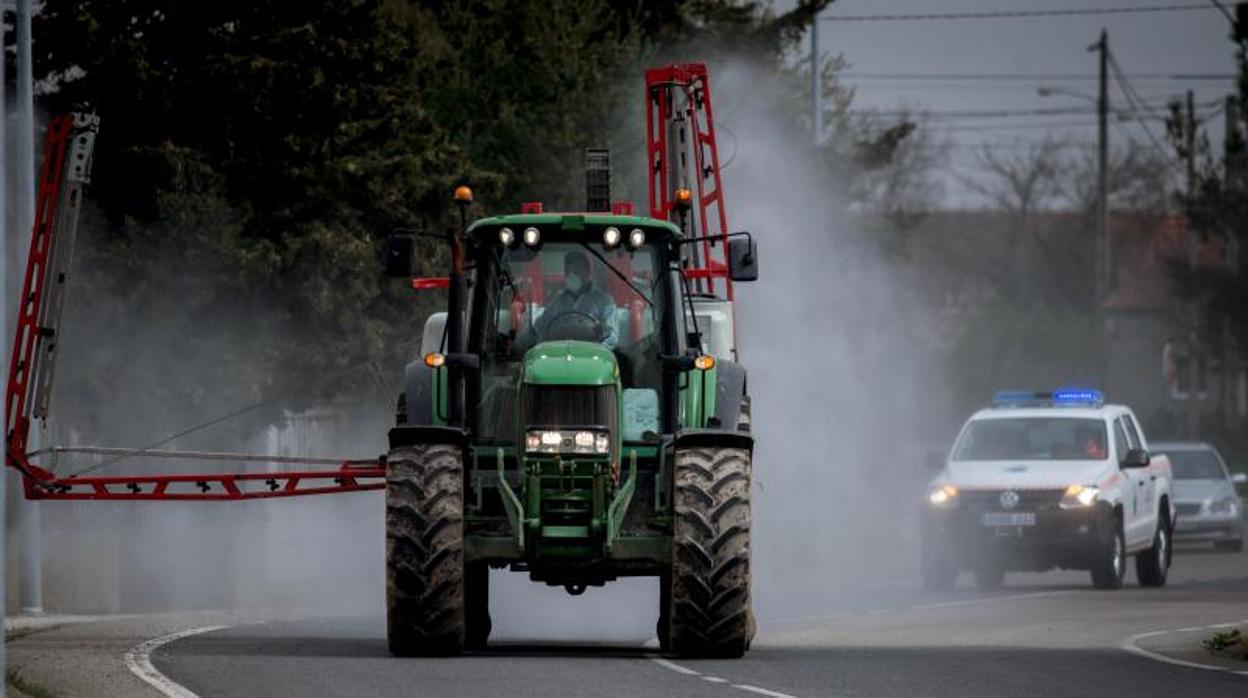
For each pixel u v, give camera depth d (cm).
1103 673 4681
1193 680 4541
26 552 7262
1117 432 8450
